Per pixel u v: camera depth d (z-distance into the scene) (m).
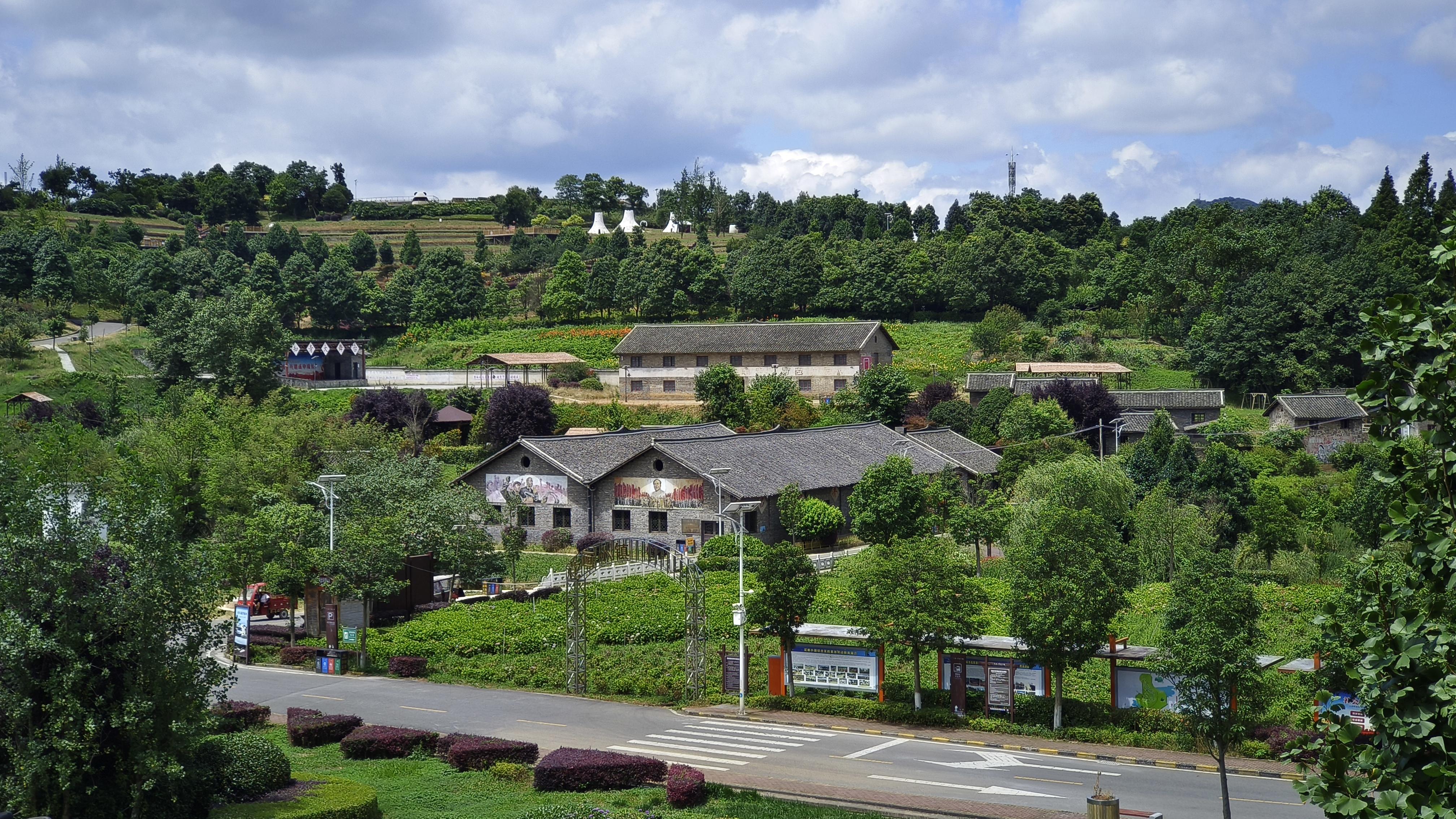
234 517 53.62
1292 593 51.78
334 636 47.50
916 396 106.06
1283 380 107.62
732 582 58.47
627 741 35.56
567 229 193.00
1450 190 145.50
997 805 28.39
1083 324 131.88
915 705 37.62
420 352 134.25
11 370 104.19
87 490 30.09
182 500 61.44
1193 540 56.97
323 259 175.12
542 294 148.00
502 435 94.81
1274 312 108.94
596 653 46.72
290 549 48.91
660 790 29.97
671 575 60.81
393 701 41.16
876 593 37.66
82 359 111.00
